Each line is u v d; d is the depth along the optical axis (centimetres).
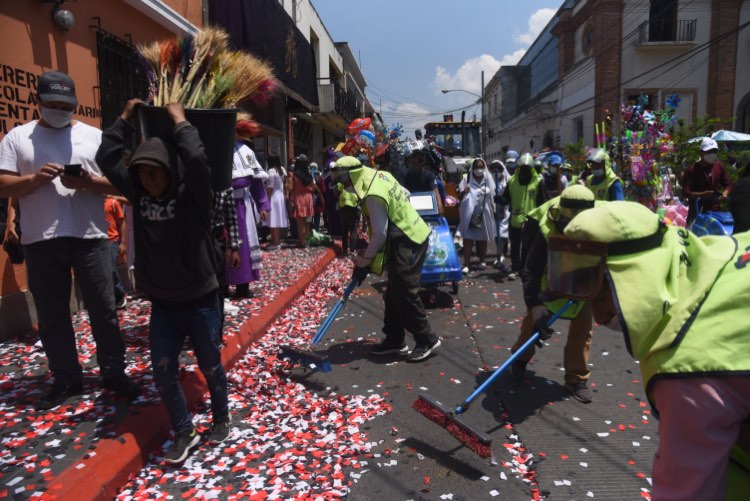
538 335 316
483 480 287
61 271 342
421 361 469
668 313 133
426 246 467
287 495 268
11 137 341
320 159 2525
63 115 342
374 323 604
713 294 129
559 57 3170
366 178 446
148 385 376
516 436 334
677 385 124
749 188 430
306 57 1441
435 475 292
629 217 145
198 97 351
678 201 1049
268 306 604
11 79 489
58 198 337
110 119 650
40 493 248
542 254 322
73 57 577
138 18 718
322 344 524
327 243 1147
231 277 607
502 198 851
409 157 809
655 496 132
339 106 2231
